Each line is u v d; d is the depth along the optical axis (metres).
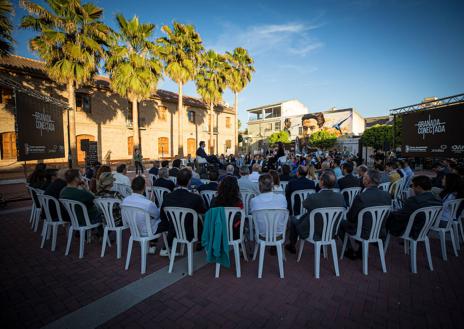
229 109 31.53
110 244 4.45
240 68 25.59
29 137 8.54
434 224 3.75
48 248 4.33
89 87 18.16
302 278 3.34
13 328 2.42
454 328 2.43
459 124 7.86
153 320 2.55
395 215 3.66
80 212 4.01
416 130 9.27
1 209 7.07
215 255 3.19
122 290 3.05
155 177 8.07
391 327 2.45
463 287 3.09
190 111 26.27
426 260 3.82
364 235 3.44
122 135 20.47
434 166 6.19
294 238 4.14
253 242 4.68
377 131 23.98
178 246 4.44
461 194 3.87
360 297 2.92
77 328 2.42
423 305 2.76
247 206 4.82
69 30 12.57
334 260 3.38
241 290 3.06
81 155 17.97
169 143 24.17
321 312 2.66
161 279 3.30
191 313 2.65
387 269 3.56
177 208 3.35
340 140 29.58
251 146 42.44
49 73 12.96
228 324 2.49
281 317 2.59
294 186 4.95
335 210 3.28
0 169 14.17
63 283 3.22
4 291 3.04
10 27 8.91
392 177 6.03
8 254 4.09
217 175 5.05
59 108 10.65
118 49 15.17
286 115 39.03
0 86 14.21
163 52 17.89
